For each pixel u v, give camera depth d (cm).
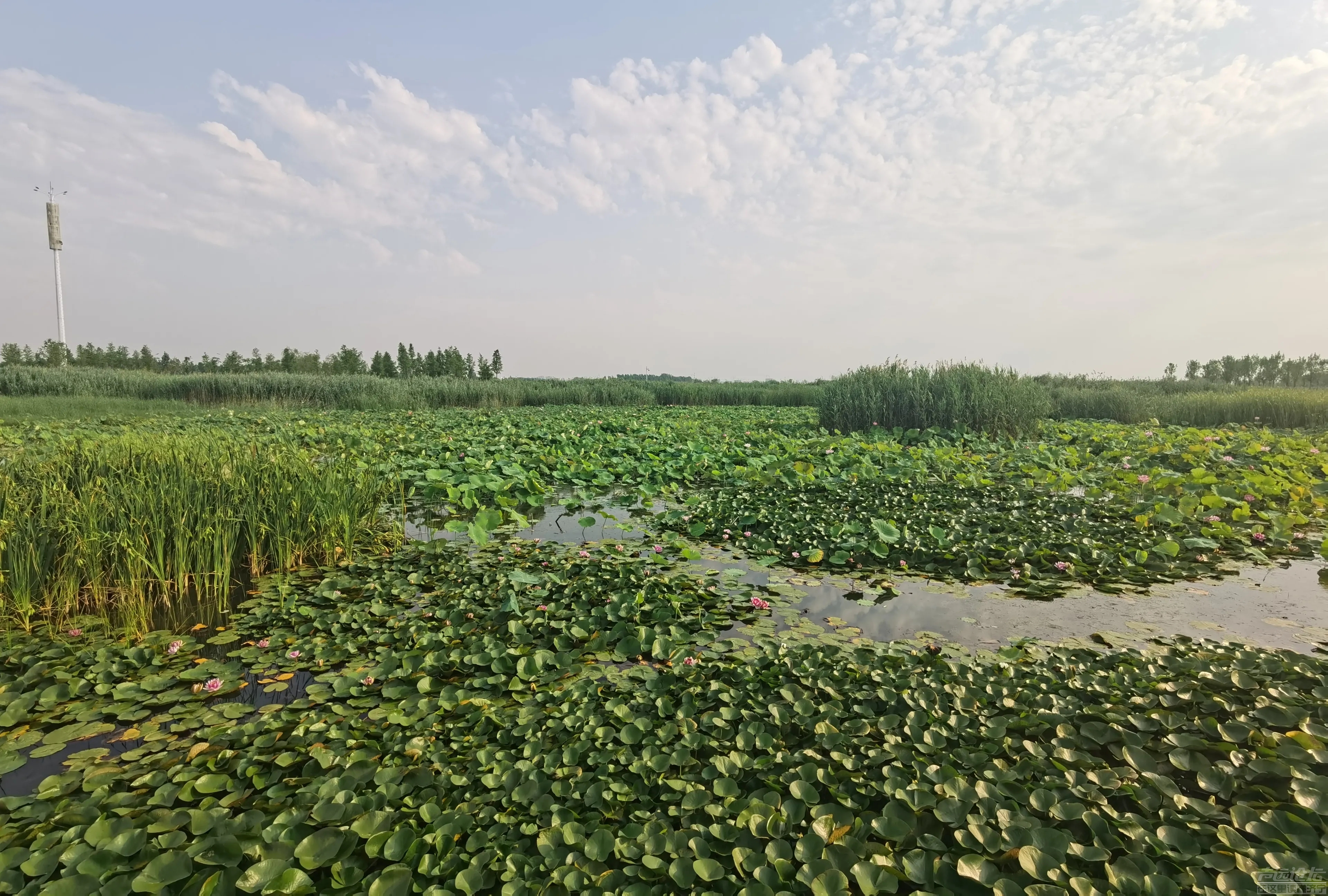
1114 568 489
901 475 801
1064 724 265
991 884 186
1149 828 209
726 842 205
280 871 189
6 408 1531
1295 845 196
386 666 326
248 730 268
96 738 274
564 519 673
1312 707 268
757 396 3002
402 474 744
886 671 318
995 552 518
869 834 210
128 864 192
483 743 265
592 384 3098
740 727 271
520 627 373
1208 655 322
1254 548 534
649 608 402
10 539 399
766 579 485
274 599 431
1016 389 1289
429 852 202
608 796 228
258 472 545
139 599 406
